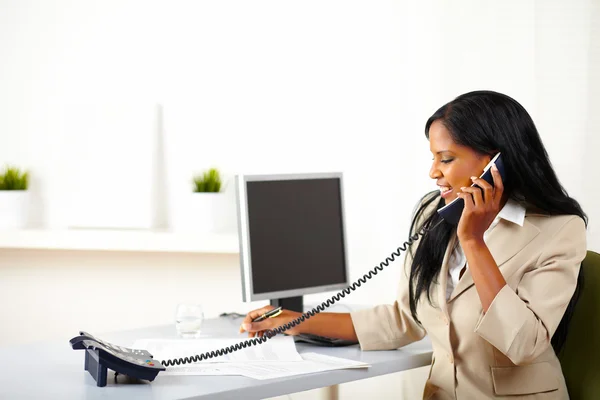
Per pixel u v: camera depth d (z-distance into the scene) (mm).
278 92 3670
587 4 2898
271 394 1826
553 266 1906
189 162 3826
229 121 3760
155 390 1733
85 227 3908
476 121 1968
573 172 2938
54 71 4055
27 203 3959
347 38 3512
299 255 2602
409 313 2252
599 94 2885
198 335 2361
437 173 2029
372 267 3479
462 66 3225
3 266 4137
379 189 3453
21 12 4117
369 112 3467
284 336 2352
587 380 2078
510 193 2031
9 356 2074
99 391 1715
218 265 3793
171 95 3855
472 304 2006
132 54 3928
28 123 4082
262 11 3693
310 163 3611
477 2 3176
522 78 3061
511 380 1987
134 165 3850
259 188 2512
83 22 4012
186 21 3832
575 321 2117
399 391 3453
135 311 3945
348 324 2324
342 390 3516
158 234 3637
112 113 3920
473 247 1891
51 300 4074
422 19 3318
